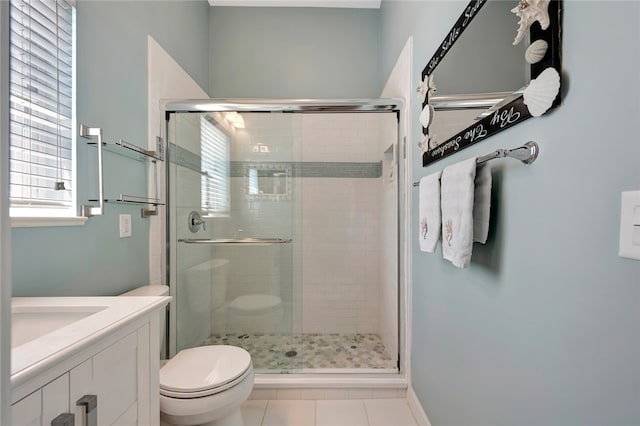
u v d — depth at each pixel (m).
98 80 1.24
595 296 0.54
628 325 0.48
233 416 1.23
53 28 1.05
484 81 0.90
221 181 2.01
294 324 2.03
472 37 0.98
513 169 0.78
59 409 0.53
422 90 1.43
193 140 1.93
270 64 2.58
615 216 0.50
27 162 0.97
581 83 0.56
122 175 1.41
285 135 2.03
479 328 0.96
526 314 0.73
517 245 0.77
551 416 0.65
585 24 0.55
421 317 1.52
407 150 1.74
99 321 0.68
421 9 1.51
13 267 0.92
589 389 0.56
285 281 2.04
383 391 1.70
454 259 0.91
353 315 2.61
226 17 2.56
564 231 0.61
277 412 1.58
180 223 1.86
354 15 2.60
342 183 2.62
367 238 2.62
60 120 1.08
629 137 0.47
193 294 1.95
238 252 2.05
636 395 0.47
